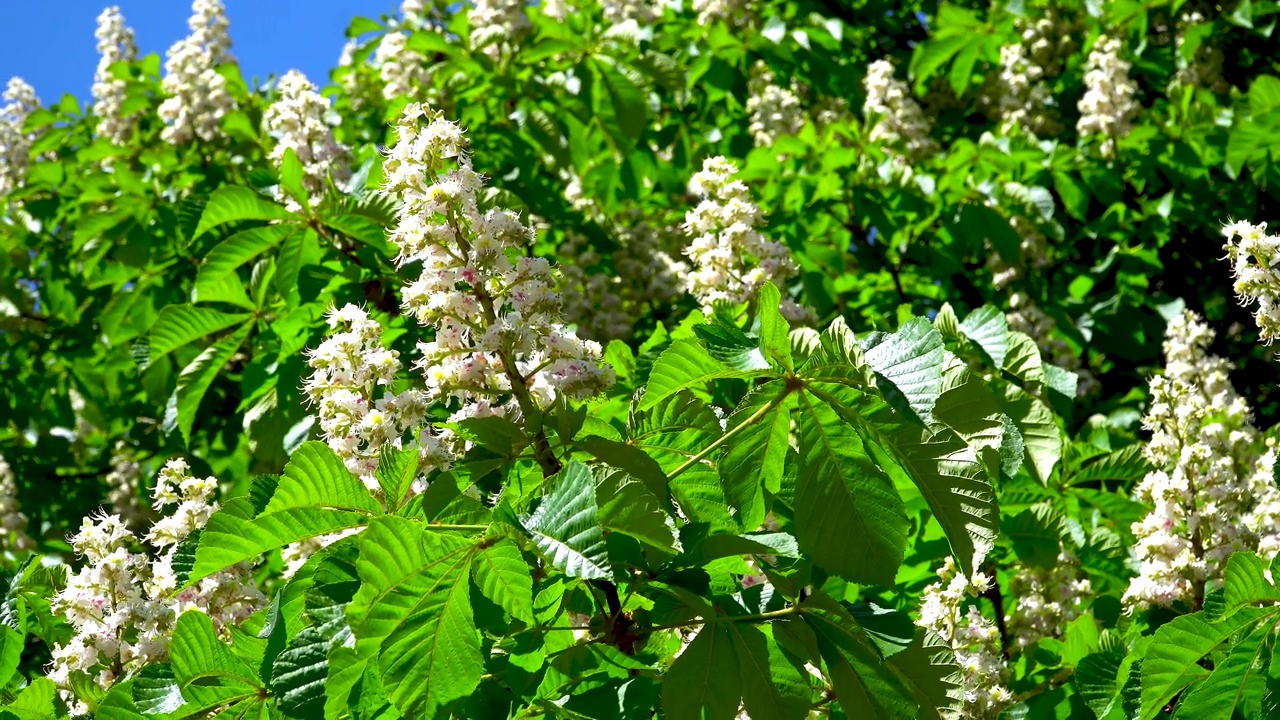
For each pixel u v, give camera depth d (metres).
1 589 3.48
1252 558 2.60
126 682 2.51
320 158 4.68
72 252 7.06
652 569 2.31
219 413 7.33
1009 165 6.50
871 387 2.23
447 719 2.16
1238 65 8.88
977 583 3.39
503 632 2.21
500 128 6.53
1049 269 7.22
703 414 2.62
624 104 6.52
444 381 2.56
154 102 7.59
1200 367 5.00
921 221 6.35
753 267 3.87
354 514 2.20
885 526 2.23
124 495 7.73
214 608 2.94
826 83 7.50
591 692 2.38
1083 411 6.99
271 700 2.43
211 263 4.18
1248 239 2.86
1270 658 2.61
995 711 3.32
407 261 2.61
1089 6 8.16
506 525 2.00
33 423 7.96
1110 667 3.26
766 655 2.24
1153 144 6.89
